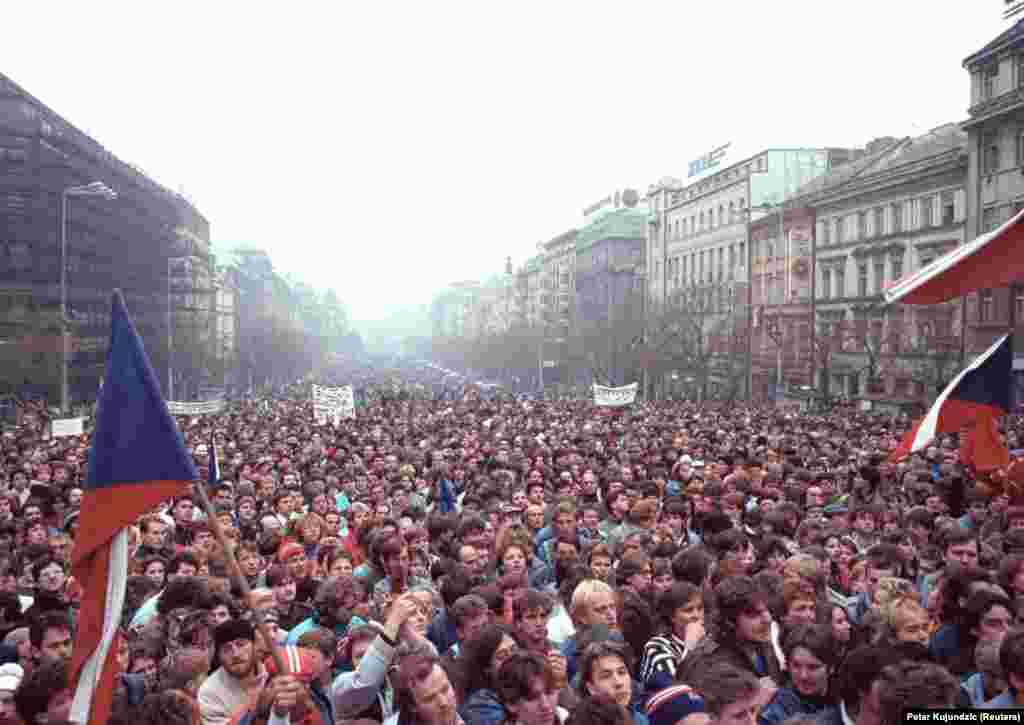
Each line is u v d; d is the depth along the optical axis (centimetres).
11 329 6581
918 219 5547
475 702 620
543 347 11181
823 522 1260
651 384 7719
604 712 504
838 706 555
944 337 5016
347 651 741
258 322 15500
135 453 593
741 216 8031
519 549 1023
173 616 805
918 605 731
